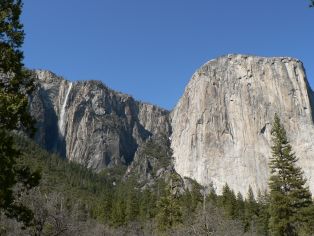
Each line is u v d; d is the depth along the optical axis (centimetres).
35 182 2106
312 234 5966
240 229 6250
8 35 2092
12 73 2088
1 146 1891
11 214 2056
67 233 3875
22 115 2025
